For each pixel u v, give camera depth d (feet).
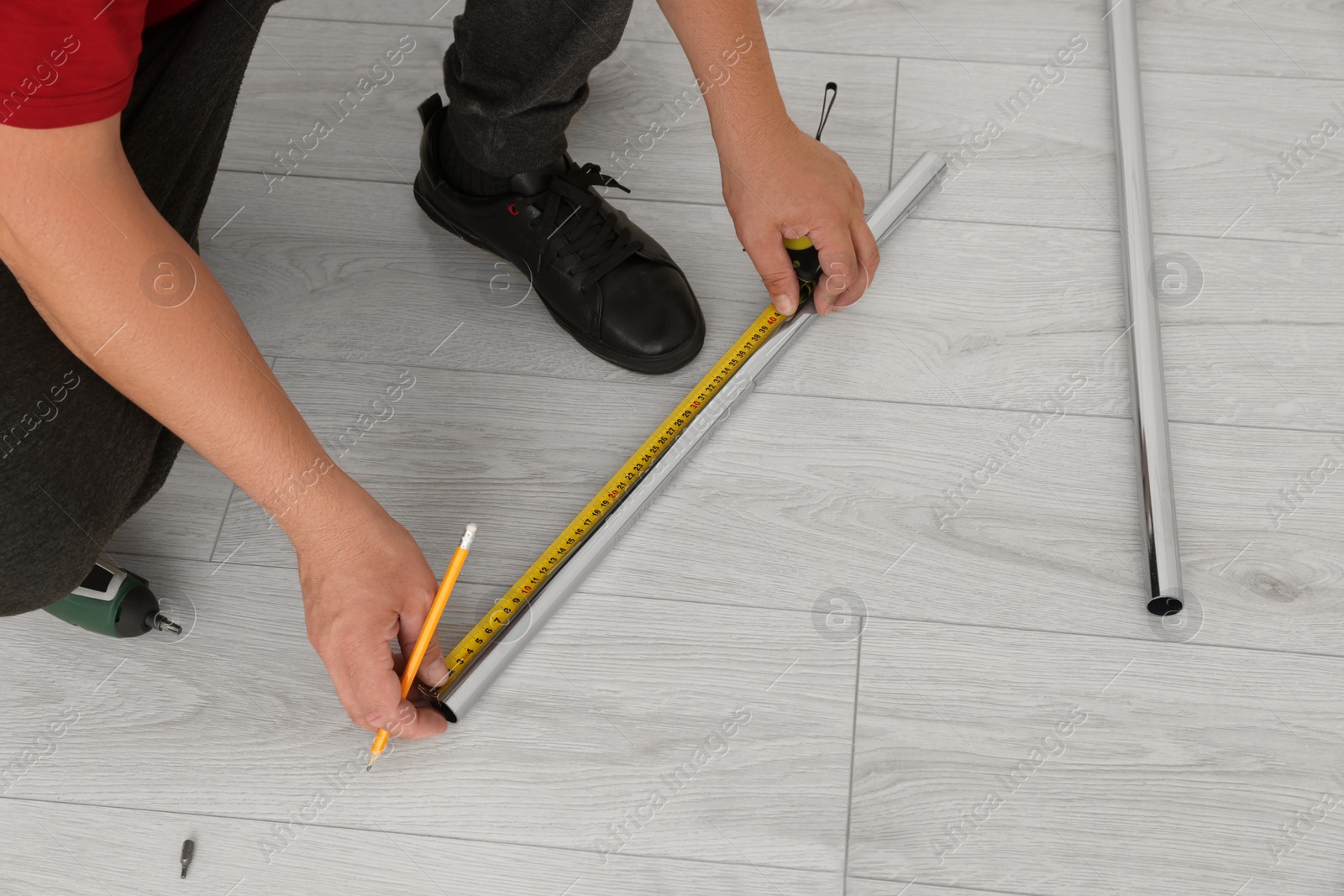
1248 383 3.79
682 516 3.61
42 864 3.15
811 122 4.39
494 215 3.81
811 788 3.22
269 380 2.41
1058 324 3.92
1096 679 3.34
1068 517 3.58
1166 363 3.84
